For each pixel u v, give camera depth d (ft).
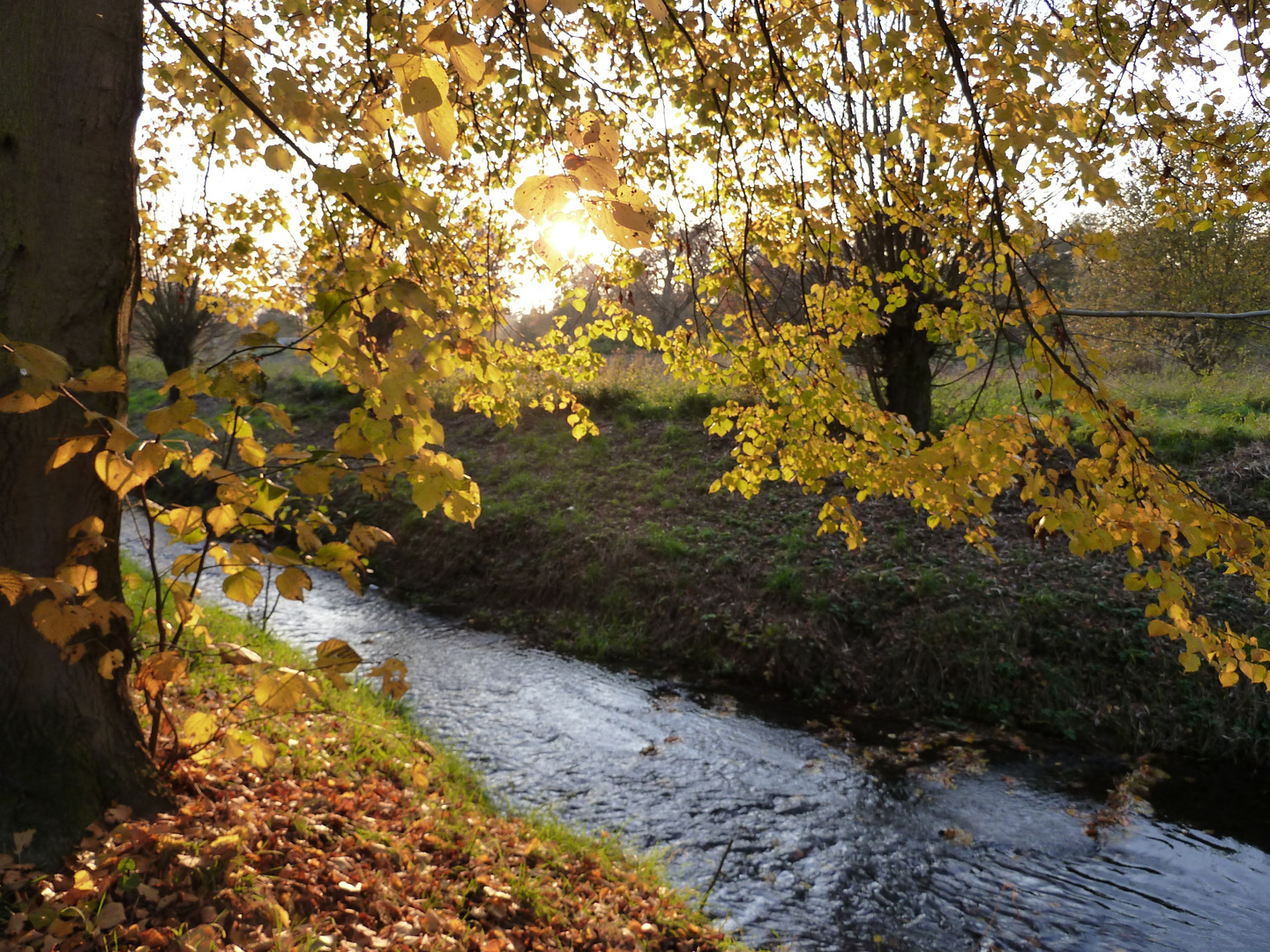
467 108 13.64
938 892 16.52
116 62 9.18
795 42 11.21
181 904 8.54
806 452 13.30
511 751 21.31
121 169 9.31
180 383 6.30
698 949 12.87
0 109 8.45
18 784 8.71
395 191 6.40
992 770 21.80
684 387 50.47
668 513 36.94
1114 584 27.71
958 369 47.75
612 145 5.39
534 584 33.68
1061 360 7.72
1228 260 53.47
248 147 8.95
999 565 29.55
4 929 7.56
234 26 9.81
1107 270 53.52
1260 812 20.06
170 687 14.69
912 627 27.35
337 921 9.60
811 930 15.07
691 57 14.02
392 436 6.44
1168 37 10.62
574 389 52.19
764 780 20.76
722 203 14.56
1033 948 14.96
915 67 9.90
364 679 24.08
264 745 12.96
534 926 11.62
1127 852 18.24
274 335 6.73
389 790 14.44
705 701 25.82
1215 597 26.37
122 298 9.43
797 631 28.04
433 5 5.13
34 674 9.02
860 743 23.21
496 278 17.01
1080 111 9.12
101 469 7.09
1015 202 8.15
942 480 9.34
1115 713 23.88
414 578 36.32
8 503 8.70
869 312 12.49
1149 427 36.63
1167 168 11.69
